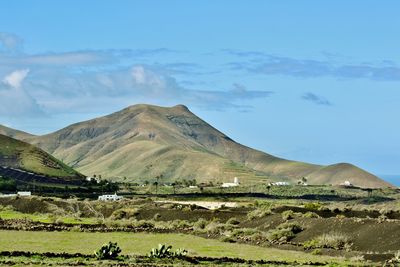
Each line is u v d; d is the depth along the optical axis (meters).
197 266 57.50
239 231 90.88
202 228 103.38
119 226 103.19
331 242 76.31
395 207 142.00
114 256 61.62
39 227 93.31
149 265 56.47
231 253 70.81
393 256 65.50
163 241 82.38
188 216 120.75
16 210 149.12
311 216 95.25
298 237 83.62
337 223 83.56
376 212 115.12
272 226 95.50
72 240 79.31
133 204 154.75
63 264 55.06
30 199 154.00
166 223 113.88
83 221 115.75
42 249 68.06
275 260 64.56
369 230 76.81
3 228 91.38
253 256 68.25
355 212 115.62
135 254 64.56
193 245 78.56
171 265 57.25
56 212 143.12
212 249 74.62
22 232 87.81
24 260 57.03
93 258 60.78
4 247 68.94
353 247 74.62
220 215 119.69
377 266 60.38
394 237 72.81
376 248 71.75
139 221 117.12
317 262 63.00
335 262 63.53
